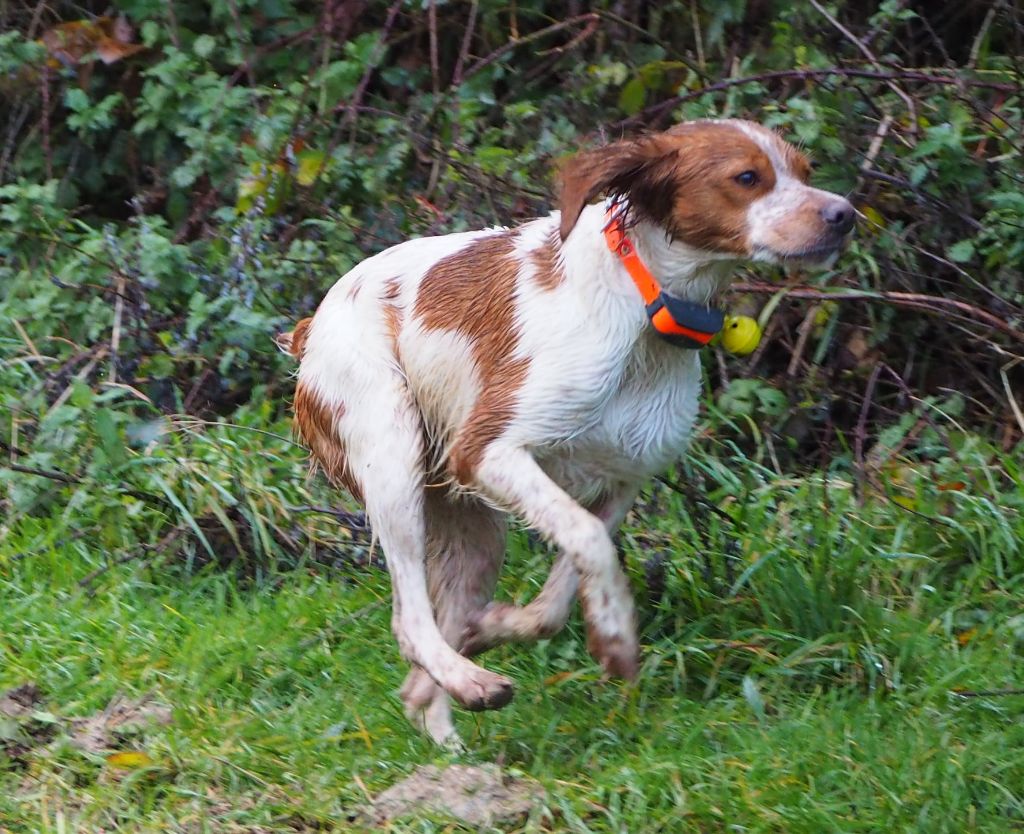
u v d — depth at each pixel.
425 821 6.27
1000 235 10.21
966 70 10.77
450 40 13.39
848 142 10.58
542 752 7.07
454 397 7.52
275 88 13.09
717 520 9.01
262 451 9.89
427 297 7.64
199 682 7.66
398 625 7.48
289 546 9.38
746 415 10.21
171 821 6.36
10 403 10.52
